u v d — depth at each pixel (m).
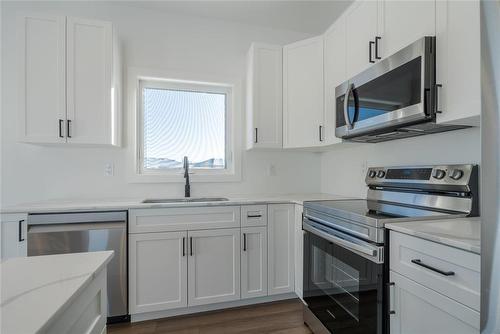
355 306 1.36
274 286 2.20
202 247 2.04
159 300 1.95
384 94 1.49
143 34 2.46
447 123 1.28
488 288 0.69
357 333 1.34
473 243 0.84
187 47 2.56
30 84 1.92
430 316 0.97
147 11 2.47
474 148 1.41
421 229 1.05
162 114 2.58
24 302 0.53
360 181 2.33
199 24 2.60
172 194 2.52
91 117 2.02
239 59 2.69
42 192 2.23
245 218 2.13
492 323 0.68
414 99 1.29
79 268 0.72
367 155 2.24
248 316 2.03
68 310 0.58
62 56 1.97
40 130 1.94
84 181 2.32
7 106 2.17
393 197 1.71
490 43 0.68
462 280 0.86
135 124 2.41
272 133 2.44
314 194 2.75
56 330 0.52
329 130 2.17
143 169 2.52
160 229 1.95
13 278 0.65
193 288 2.02
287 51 2.45
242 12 2.52
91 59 2.02
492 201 0.68
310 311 1.85
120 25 2.40
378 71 1.54
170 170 2.58
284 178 2.82
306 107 2.35
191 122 2.65
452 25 1.17
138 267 1.91
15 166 2.19
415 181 1.55
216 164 2.71
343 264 1.48
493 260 0.68
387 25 1.54
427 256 0.99
